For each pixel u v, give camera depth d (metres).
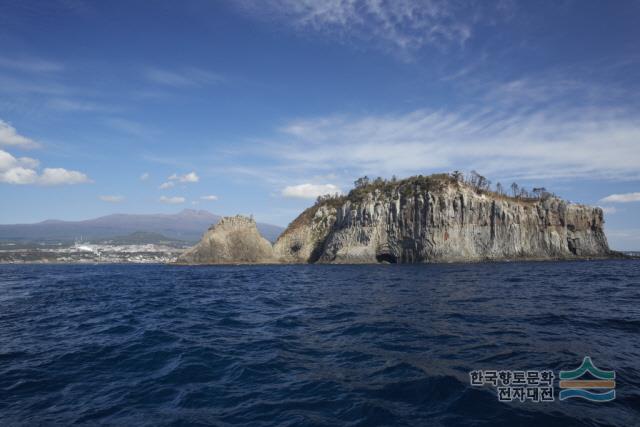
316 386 11.52
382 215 131.38
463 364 13.05
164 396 10.92
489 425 8.87
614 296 31.22
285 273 80.88
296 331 19.23
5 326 21.42
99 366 13.72
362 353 14.82
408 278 55.66
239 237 148.88
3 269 120.81
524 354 14.00
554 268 80.75
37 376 12.67
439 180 130.50
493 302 27.84
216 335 18.55
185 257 148.00
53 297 36.44
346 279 58.03
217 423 9.25
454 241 119.69
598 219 139.75
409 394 10.73
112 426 9.10
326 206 166.38
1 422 9.34
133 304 30.88
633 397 10.17
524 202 142.00
